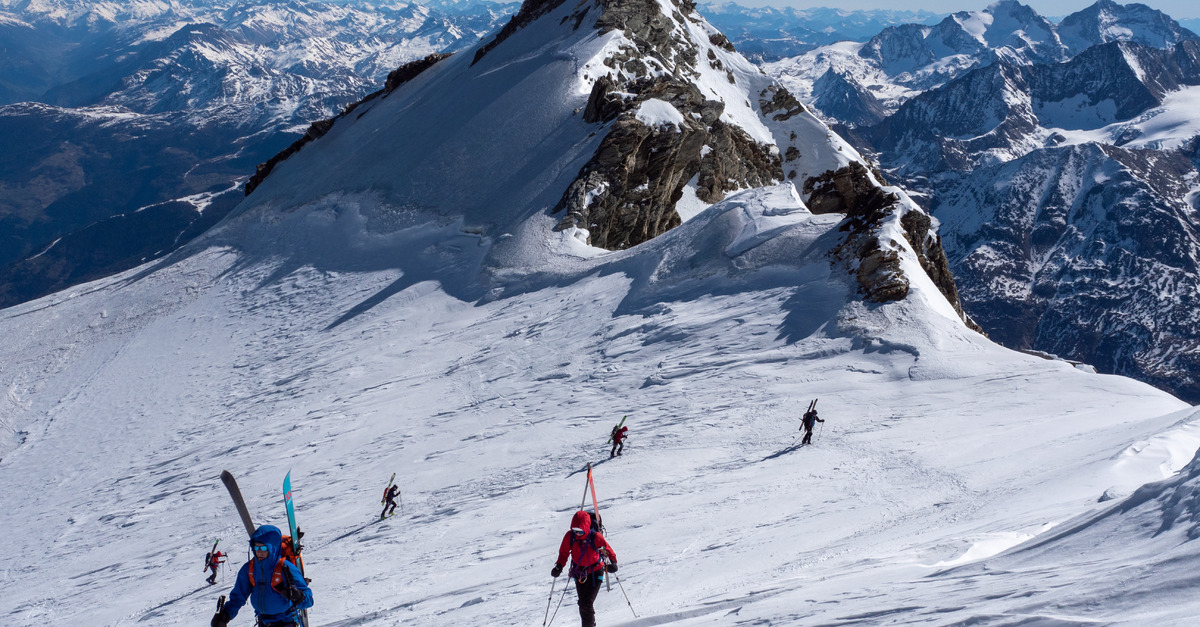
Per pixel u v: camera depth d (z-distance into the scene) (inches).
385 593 719.7
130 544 1378.0
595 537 382.0
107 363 2977.4
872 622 241.8
